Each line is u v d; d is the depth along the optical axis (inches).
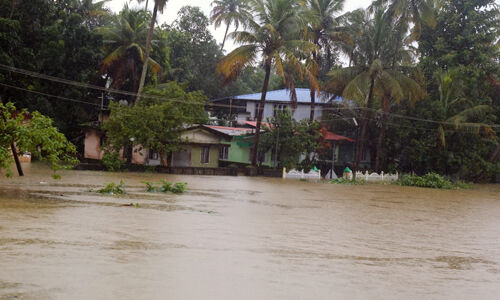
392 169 1766.7
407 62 1642.5
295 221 504.1
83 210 463.8
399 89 1488.7
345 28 1642.5
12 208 443.8
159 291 210.8
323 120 1846.7
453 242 441.7
